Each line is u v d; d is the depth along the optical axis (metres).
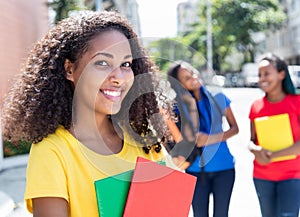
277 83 2.89
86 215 1.12
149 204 1.16
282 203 2.86
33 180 1.10
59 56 1.20
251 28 31.88
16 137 1.26
